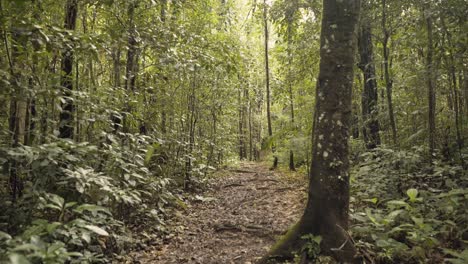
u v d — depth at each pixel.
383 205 6.06
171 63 7.14
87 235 3.45
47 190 4.22
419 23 7.15
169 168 9.05
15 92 4.33
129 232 5.53
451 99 9.23
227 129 16.91
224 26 10.48
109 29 5.90
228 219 6.80
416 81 8.30
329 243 4.16
